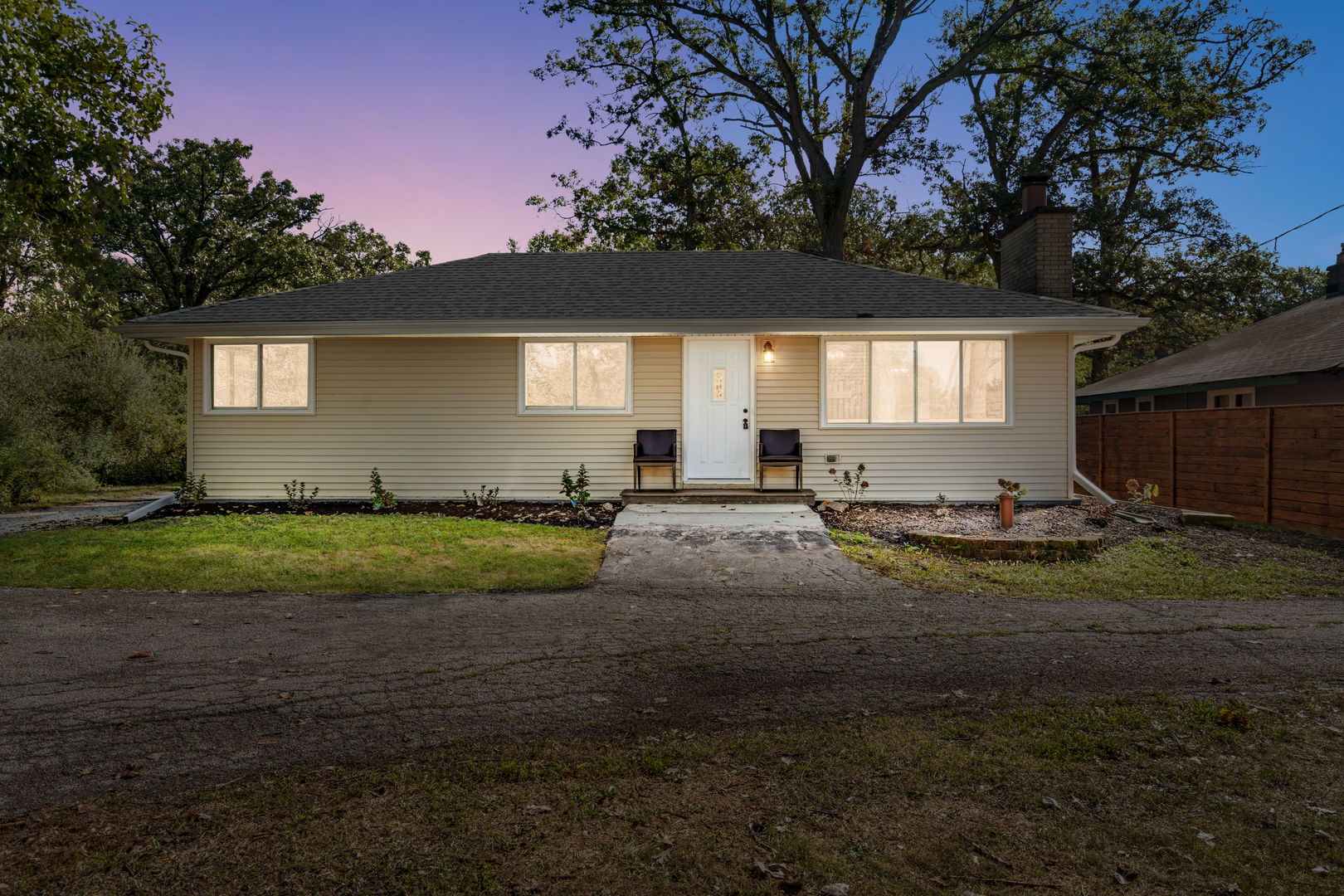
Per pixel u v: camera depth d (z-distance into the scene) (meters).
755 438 10.91
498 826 2.54
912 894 2.16
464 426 10.94
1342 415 8.27
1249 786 2.83
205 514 10.11
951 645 4.71
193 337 10.42
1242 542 8.27
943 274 28.52
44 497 13.93
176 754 3.11
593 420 10.97
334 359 10.93
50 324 18.78
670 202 23.89
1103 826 2.55
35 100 9.58
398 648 4.66
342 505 10.77
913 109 21.73
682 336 10.95
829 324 10.06
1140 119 21.62
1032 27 21.31
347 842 2.43
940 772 2.96
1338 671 4.16
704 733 3.35
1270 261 23.23
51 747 3.18
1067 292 11.38
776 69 23.48
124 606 5.69
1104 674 4.12
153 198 26.20
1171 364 18.97
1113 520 9.33
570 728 3.39
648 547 8.05
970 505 10.60
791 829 2.53
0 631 4.96
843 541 8.41
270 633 4.98
